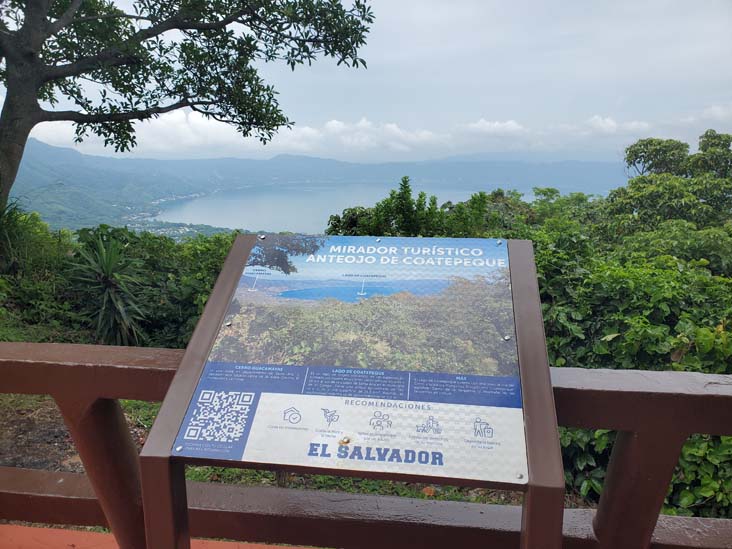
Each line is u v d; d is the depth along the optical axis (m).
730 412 1.28
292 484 3.42
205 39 8.71
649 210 12.45
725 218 12.09
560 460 1.06
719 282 4.30
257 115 8.91
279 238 1.55
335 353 1.26
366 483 3.49
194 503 1.61
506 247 1.47
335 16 7.91
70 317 6.64
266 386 1.21
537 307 1.31
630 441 1.36
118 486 1.52
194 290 7.06
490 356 1.22
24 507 1.75
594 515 1.58
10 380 1.44
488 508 1.58
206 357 1.28
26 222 7.81
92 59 8.15
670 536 1.51
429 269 1.42
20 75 7.78
